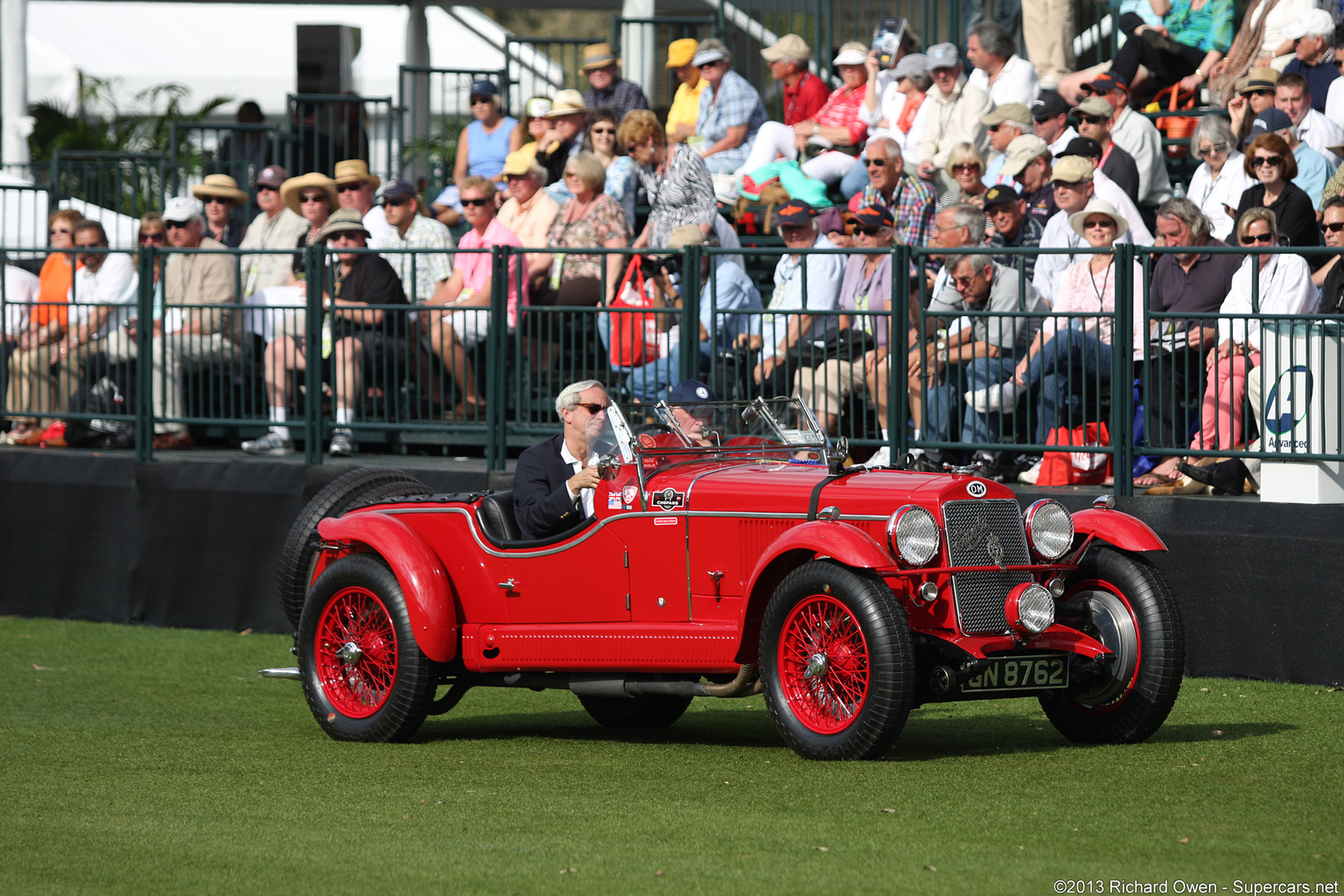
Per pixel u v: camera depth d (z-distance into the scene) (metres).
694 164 46.53
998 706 31.30
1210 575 32.91
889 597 23.73
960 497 24.81
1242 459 34.19
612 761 25.72
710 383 38.28
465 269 45.22
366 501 31.28
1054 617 24.81
